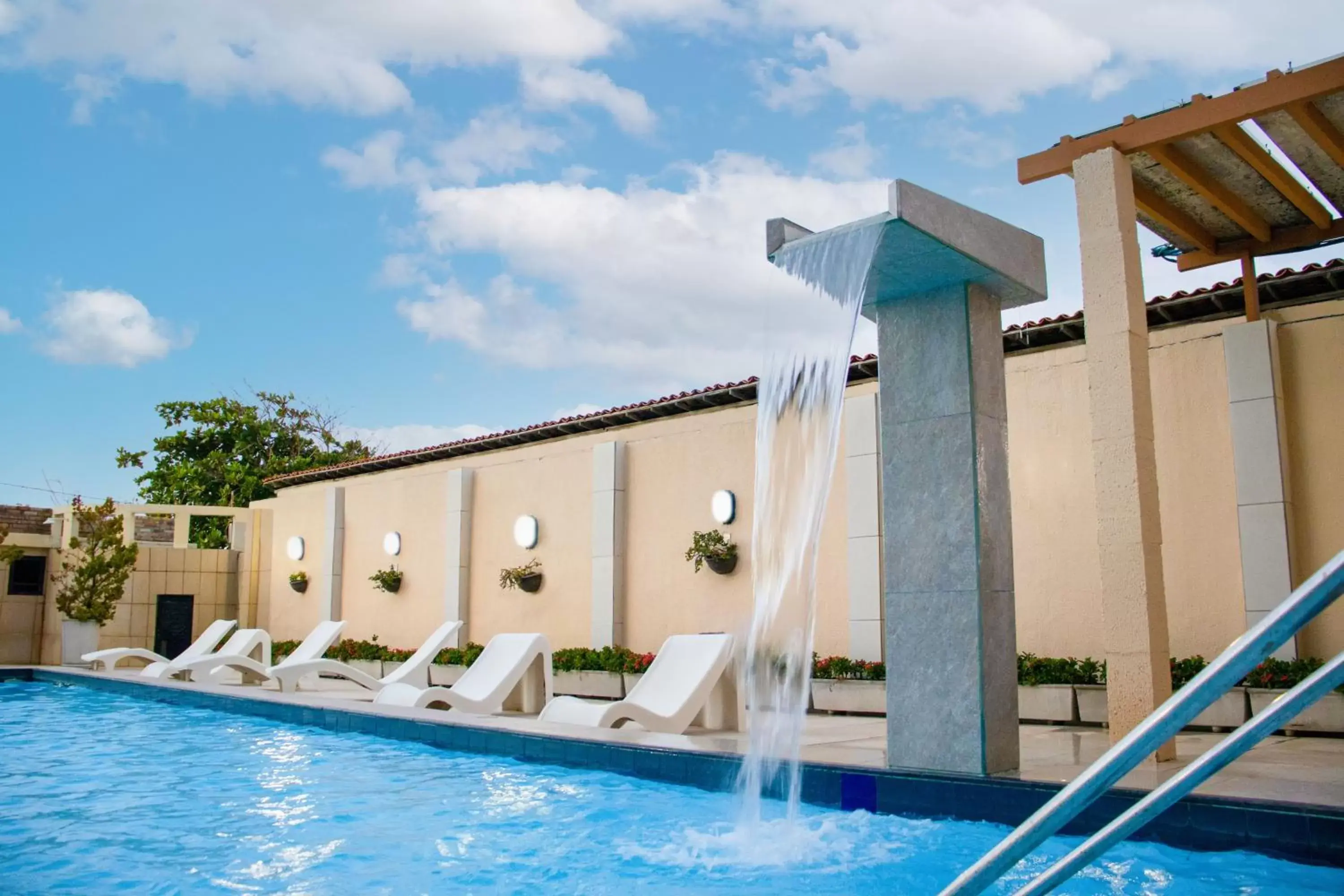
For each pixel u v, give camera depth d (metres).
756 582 8.38
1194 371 8.79
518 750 7.75
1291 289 8.57
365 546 17.14
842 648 10.74
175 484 28.66
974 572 5.74
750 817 5.70
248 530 19.78
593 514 13.46
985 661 5.67
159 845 5.19
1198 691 1.58
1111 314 6.66
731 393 11.98
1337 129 6.92
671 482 12.74
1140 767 5.78
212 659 13.98
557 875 4.61
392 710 9.41
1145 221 8.38
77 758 8.15
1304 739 7.04
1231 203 8.12
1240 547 8.36
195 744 8.95
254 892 4.37
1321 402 8.25
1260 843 4.36
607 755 7.09
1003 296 6.29
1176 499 8.77
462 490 15.31
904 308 6.24
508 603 14.59
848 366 5.90
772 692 8.68
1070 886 4.13
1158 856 4.47
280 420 31.17
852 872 4.59
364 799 6.34
